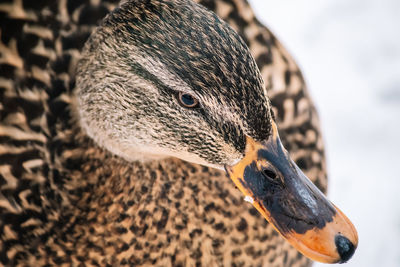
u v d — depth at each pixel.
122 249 1.00
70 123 0.99
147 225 1.00
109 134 0.98
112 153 0.99
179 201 1.00
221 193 1.00
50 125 1.00
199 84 0.94
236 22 1.03
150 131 0.97
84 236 1.00
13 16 1.01
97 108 0.97
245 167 0.96
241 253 1.01
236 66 0.94
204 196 1.00
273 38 1.05
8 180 1.00
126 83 0.96
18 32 1.01
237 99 0.94
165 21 0.94
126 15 0.95
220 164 0.97
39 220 1.00
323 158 1.06
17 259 1.01
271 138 0.96
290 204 0.96
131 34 0.95
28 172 1.00
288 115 1.04
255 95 0.95
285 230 0.96
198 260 1.01
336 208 0.97
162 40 0.94
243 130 0.95
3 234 1.00
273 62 1.04
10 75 1.00
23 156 1.00
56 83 1.00
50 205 1.00
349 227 0.96
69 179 1.00
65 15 1.01
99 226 1.00
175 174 1.00
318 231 0.96
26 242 1.00
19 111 1.00
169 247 1.00
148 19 0.94
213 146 0.96
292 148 1.03
